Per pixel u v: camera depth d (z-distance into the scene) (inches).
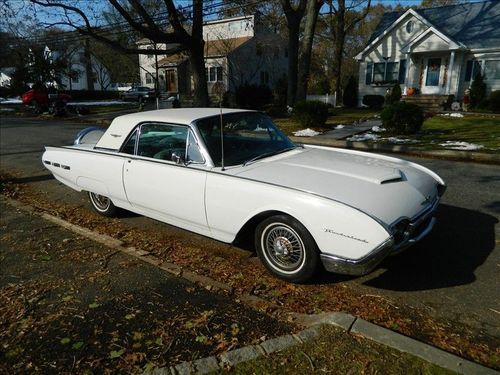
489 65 823.1
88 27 586.2
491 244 160.6
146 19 600.4
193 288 130.6
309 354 94.7
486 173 278.7
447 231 174.6
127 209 187.9
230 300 123.0
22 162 360.5
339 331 102.5
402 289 129.0
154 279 137.6
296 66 807.7
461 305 119.5
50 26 585.6
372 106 968.9
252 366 91.5
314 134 490.9
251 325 109.6
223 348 100.0
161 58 1549.0
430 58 892.0
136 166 168.7
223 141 155.9
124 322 112.8
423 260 148.3
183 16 666.2
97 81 2488.9
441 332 106.7
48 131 602.2
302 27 1457.9
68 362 97.3
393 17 1049.5
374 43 974.4
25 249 165.9
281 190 126.5
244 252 159.9
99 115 901.8
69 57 1876.2
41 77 1205.1
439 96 835.4
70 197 248.2
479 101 775.1
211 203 144.1
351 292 128.0
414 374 87.2
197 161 151.6
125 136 178.1
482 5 938.1
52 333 108.9
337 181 131.5
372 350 95.3
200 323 111.0
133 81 1676.9
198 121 155.5
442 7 994.7
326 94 1165.1
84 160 193.0
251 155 158.1
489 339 103.8
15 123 761.6
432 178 156.1
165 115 167.9
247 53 1286.9
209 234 154.0
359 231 113.1
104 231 187.9
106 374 92.6
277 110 790.5
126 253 159.2
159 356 97.8
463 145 372.5
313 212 119.6
